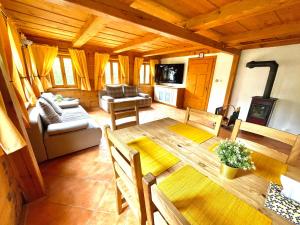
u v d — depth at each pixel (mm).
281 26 2295
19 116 1225
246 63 3688
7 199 1104
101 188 1632
